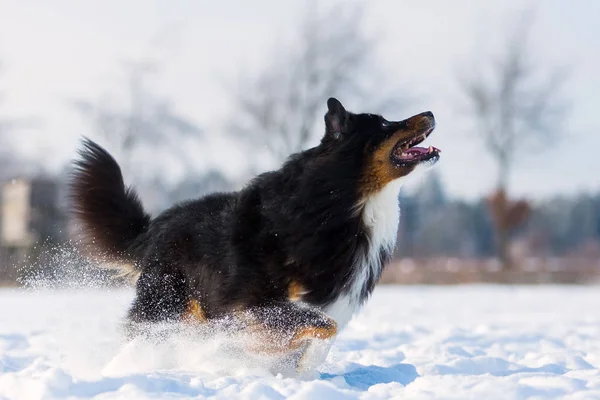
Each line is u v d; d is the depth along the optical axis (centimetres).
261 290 708
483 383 591
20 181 3881
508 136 4928
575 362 814
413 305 2061
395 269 3828
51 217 3828
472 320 1540
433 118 748
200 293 762
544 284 3744
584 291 3069
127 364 753
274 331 692
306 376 712
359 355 902
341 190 719
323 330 682
